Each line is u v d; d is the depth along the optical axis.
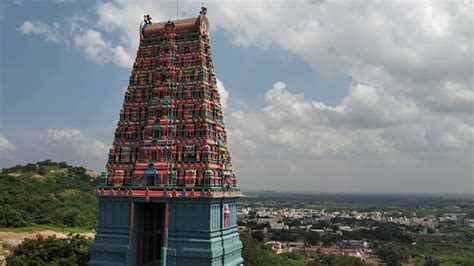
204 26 61.62
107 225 56.03
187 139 56.16
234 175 62.03
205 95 57.66
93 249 55.75
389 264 196.12
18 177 179.38
